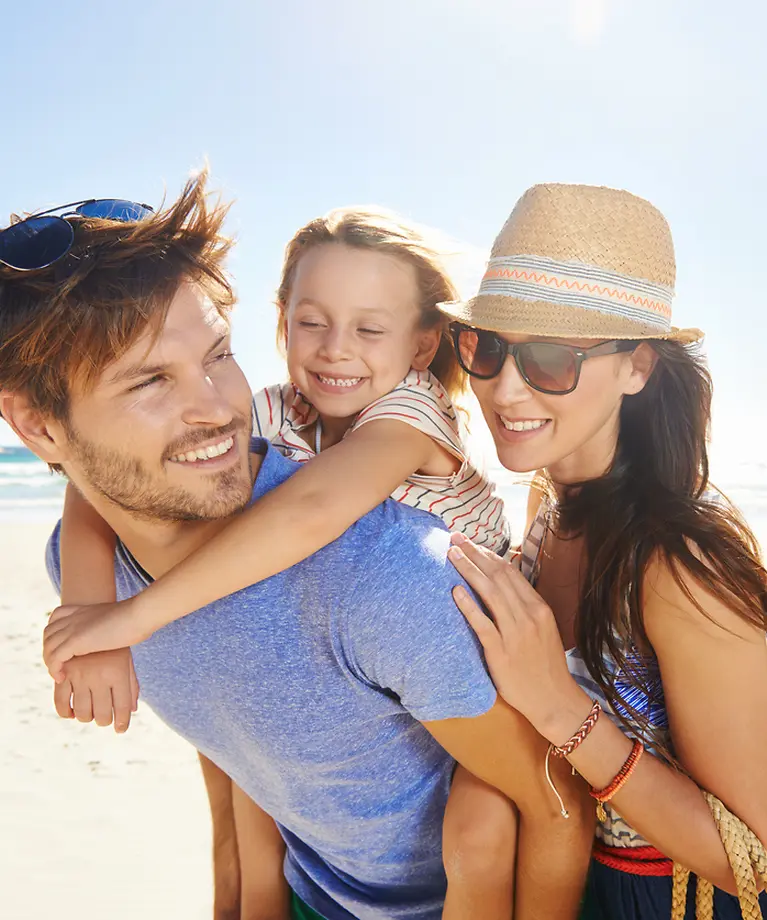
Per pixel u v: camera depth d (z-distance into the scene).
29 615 4.36
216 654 0.74
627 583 0.80
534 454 0.93
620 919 0.84
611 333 0.88
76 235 0.65
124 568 0.83
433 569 0.70
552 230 0.92
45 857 2.01
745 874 0.75
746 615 0.76
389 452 0.96
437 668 0.68
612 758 0.75
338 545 0.71
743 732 0.77
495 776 0.75
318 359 1.16
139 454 0.67
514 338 0.91
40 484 10.49
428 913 0.88
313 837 0.87
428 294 1.18
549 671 0.73
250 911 1.02
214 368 0.69
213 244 0.70
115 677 0.75
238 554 0.71
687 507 0.82
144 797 2.33
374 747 0.77
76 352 0.64
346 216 1.20
